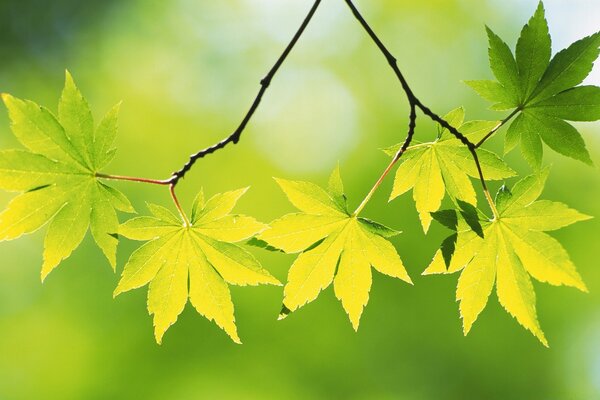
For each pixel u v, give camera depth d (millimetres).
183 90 12852
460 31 12781
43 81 12289
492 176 2834
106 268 10242
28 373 10500
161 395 10164
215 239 2680
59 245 2582
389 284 10031
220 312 2748
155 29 13062
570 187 10406
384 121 12312
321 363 10297
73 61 12367
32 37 12258
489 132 2768
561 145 2738
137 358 10156
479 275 2771
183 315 10102
